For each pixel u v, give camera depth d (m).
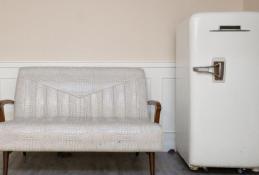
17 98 2.45
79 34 2.78
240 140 2.12
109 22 2.79
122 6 2.79
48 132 1.92
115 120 2.28
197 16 2.13
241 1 2.83
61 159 2.55
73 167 2.33
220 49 2.11
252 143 2.12
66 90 2.49
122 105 2.50
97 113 2.49
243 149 2.13
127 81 2.55
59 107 2.47
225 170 2.30
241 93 2.12
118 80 2.55
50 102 2.46
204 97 2.13
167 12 2.81
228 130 2.13
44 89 2.48
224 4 2.82
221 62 2.11
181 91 2.47
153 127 1.97
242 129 2.12
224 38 2.11
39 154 2.70
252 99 2.11
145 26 2.81
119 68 2.61
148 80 2.82
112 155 2.71
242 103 2.12
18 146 1.92
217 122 2.13
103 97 2.50
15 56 2.76
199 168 2.32
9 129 1.91
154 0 2.80
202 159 2.15
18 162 2.44
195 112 2.14
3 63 2.74
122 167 2.35
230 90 2.12
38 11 2.75
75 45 2.79
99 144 1.94
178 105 2.60
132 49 2.81
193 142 2.16
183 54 2.39
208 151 2.14
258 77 2.11
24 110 2.43
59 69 2.57
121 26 2.80
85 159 2.57
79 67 2.61
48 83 2.50
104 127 1.96
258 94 2.11
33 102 2.45
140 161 2.53
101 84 2.53
